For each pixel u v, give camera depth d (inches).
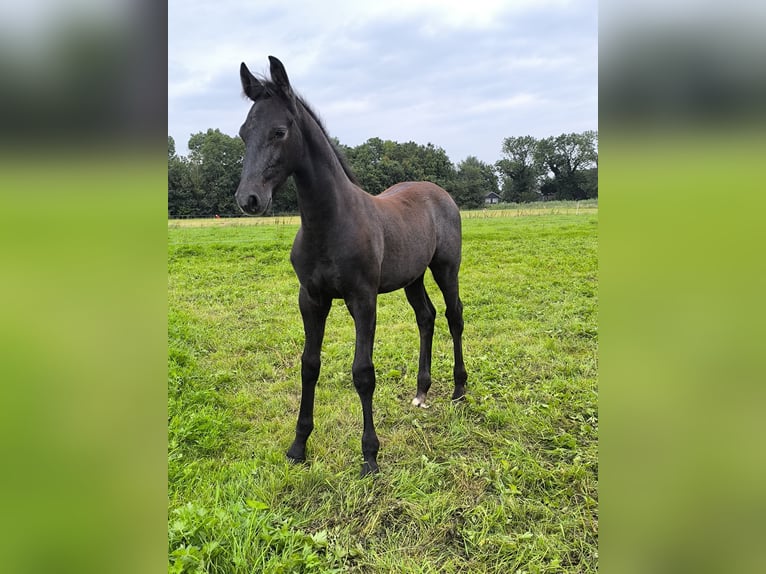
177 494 100.5
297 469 111.3
